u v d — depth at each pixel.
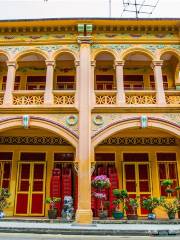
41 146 14.82
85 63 13.23
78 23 13.65
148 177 14.34
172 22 13.66
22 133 14.82
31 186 14.28
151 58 13.59
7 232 9.29
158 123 12.46
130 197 14.02
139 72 15.78
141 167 14.52
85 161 11.89
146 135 14.77
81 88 12.80
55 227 9.59
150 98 12.96
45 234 9.01
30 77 15.74
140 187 14.20
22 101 12.97
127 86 15.58
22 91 13.06
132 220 11.92
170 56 15.06
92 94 12.89
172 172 14.45
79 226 10.16
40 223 11.50
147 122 12.42
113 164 14.50
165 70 15.71
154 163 14.48
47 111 12.62
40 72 15.77
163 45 13.77
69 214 12.34
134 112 12.64
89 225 10.54
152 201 12.56
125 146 14.72
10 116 12.64
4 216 13.44
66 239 7.70
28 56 14.84
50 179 14.36
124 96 12.84
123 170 14.37
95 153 14.64
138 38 13.79
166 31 13.95
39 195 14.16
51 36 13.86
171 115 12.60
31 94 13.08
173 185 14.20
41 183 14.35
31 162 14.63
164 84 15.47
